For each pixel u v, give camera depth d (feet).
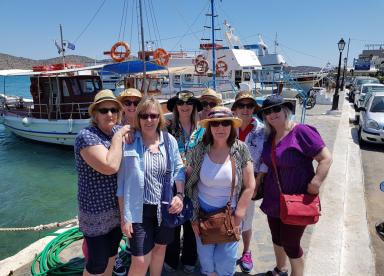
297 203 9.55
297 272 10.50
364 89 74.59
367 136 36.45
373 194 22.11
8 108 61.52
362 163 30.55
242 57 66.03
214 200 9.88
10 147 51.65
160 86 59.31
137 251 9.32
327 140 36.40
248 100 11.34
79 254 13.84
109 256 9.66
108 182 9.16
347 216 17.83
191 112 12.66
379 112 38.11
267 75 75.97
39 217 25.35
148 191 9.37
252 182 9.93
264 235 15.44
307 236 14.93
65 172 38.34
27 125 50.83
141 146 9.42
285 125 10.18
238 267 12.66
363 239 15.35
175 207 9.64
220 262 10.00
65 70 47.34
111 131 9.43
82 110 48.39
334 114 59.82
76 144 8.87
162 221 9.63
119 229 9.89
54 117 49.78
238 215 9.82
